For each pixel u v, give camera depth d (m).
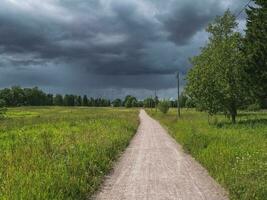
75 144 20.16
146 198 11.16
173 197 11.23
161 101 91.81
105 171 15.61
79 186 11.60
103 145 20.92
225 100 38.56
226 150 17.20
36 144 20.44
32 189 10.02
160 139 32.06
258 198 9.89
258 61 38.41
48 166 13.25
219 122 40.44
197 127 34.72
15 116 69.25
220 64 38.56
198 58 41.66
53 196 9.88
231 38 41.00
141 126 53.25
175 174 15.18
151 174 15.24
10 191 9.91
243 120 41.31
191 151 21.86
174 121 53.47
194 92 39.88
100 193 11.88
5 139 25.72
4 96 196.38
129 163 18.28
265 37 38.53
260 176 11.40
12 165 13.49
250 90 38.75
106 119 53.22
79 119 53.44
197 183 13.28
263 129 28.23
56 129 33.59
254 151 16.11
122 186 12.94
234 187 11.20
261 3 39.25
